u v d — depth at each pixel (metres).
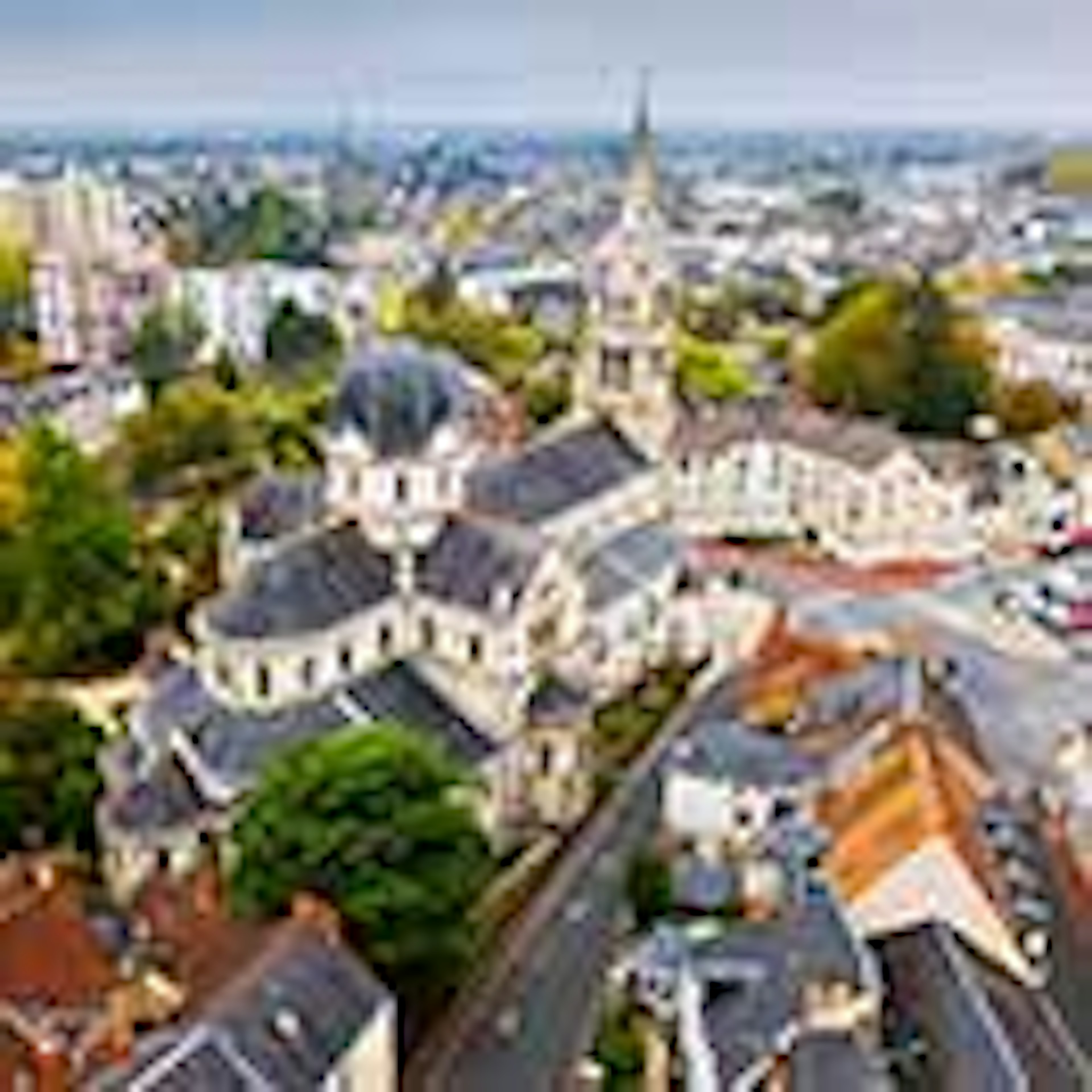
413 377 138.12
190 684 136.00
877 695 131.00
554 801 137.12
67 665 163.62
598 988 112.81
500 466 163.75
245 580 136.88
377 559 137.00
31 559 167.00
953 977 89.44
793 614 190.88
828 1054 81.06
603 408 185.38
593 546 162.50
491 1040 107.81
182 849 120.06
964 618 195.12
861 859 104.06
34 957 100.19
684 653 168.88
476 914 116.12
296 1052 88.06
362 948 104.31
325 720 123.25
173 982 100.31
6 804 123.06
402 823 106.62
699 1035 89.31
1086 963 104.50
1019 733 160.12
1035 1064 84.06
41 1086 93.75
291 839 106.06
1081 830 127.00
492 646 132.38
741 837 122.00
